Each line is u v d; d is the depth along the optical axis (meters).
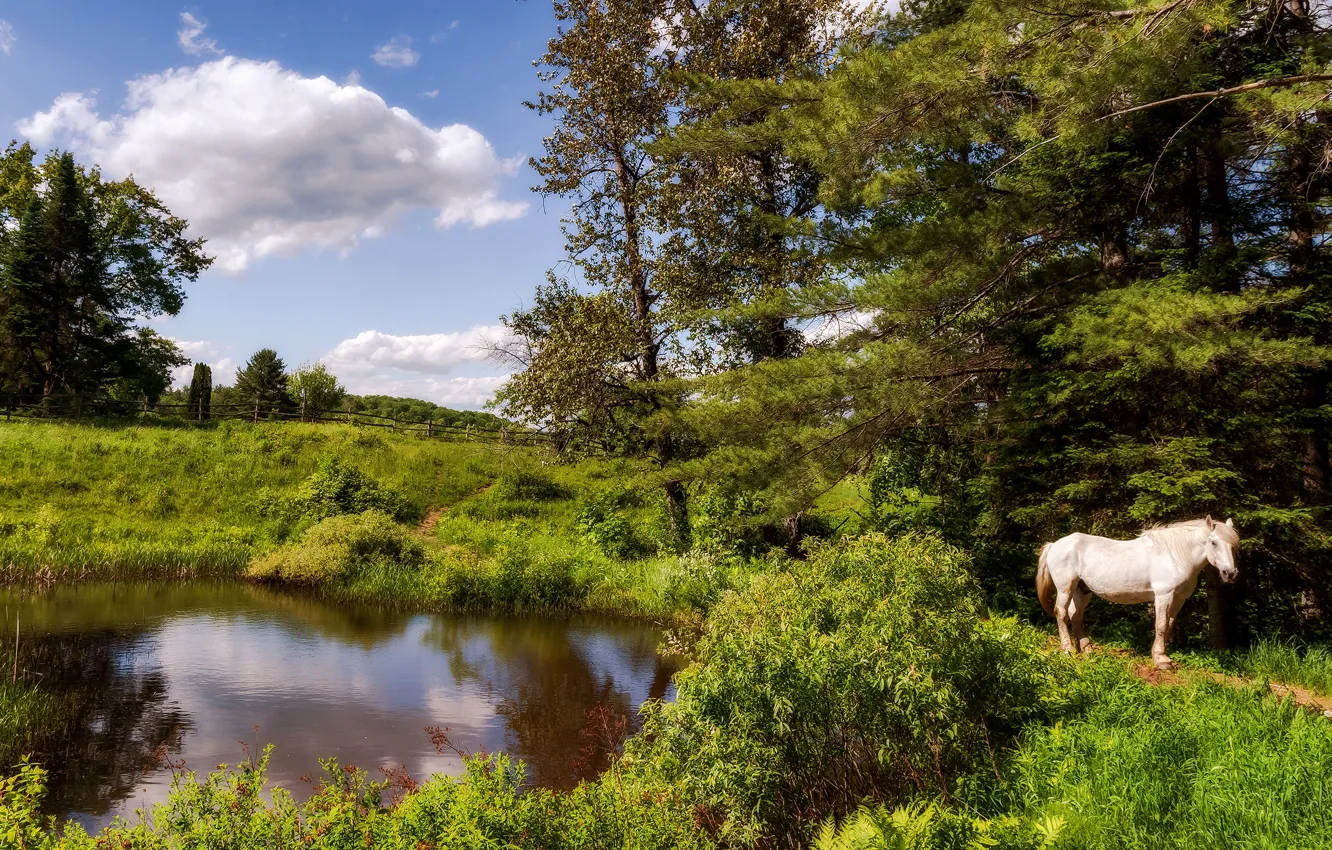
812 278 18.75
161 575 19.23
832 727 5.15
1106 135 9.97
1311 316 9.47
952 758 5.39
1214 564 7.71
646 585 17.22
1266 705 5.97
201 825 4.24
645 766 6.00
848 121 10.55
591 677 11.44
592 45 21.00
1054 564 8.49
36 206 37.22
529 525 25.84
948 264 12.83
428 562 20.03
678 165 19.69
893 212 16.06
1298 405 10.14
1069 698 6.12
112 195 42.62
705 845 4.92
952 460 14.77
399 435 36.28
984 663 5.66
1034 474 11.98
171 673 11.12
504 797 4.41
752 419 14.02
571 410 20.89
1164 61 8.40
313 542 19.70
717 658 5.23
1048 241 12.92
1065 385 10.80
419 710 9.80
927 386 12.99
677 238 20.38
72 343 37.50
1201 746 5.10
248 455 29.67
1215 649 9.20
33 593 16.62
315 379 50.38
